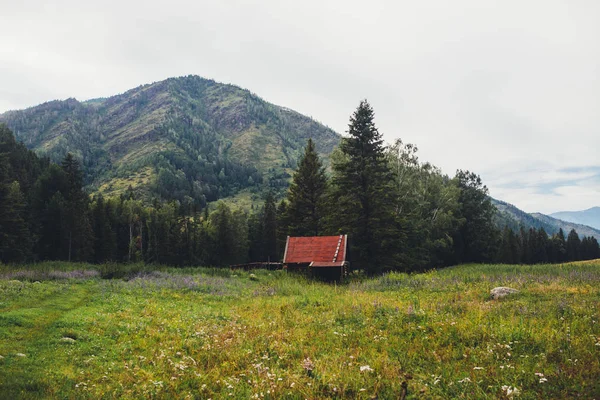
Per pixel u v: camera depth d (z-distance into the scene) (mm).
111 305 19641
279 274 35750
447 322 13148
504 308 15258
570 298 16953
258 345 12078
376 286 25812
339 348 11625
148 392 8469
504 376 8594
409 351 10883
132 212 92312
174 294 24062
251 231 94875
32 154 107312
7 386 8523
